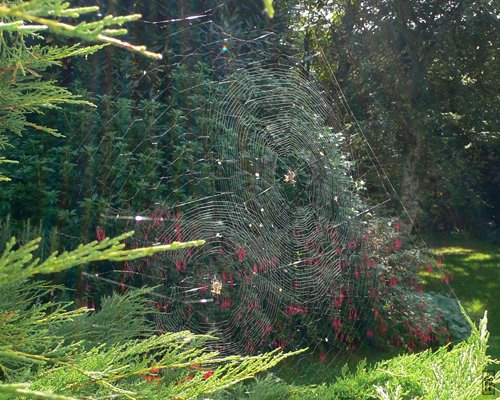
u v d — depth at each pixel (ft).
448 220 43.55
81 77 16.15
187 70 17.53
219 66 17.85
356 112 34.17
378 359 17.84
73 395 4.71
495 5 33.30
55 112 15.34
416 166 34.78
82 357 5.13
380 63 33.94
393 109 33.32
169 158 16.53
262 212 16.67
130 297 9.17
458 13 33.58
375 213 20.92
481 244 41.78
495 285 29.25
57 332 7.74
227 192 16.24
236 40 18.10
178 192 15.83
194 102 16.47
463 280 30.25
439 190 40.45
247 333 16.07
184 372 7.61
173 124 16.52
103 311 8.66
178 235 15.25
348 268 18.13
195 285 15.30
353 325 18.07
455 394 7.23
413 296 19.30
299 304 17.06
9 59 5.73
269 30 18.97
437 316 19.74
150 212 15.05
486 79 34.94
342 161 18.56
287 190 17.31
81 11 3.12
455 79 34.27
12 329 5.04
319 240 17.42
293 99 17.60
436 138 34.50
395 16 33.47
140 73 17.15
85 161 15.12
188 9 17.74
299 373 15.84
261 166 16.94
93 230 14.78
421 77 33.68
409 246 21.80
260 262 16.46
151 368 5.11
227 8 18.44
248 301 16.16
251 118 17.08
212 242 15.83
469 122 35.63
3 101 5.81
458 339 19.77
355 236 18.24
